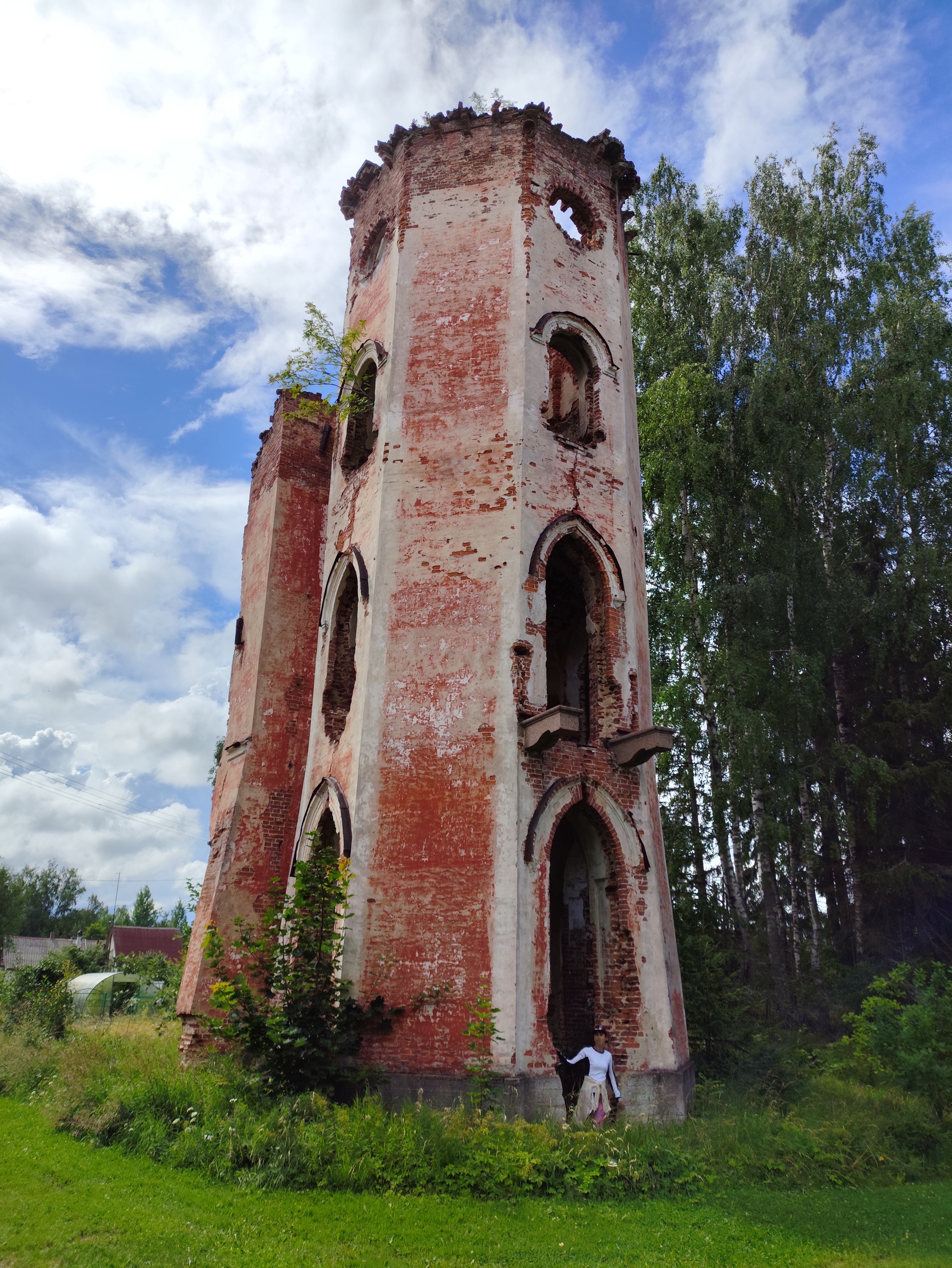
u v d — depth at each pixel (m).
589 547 13.71
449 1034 10.55
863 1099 11.65
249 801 16.17
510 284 14.32
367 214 17.30
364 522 13.99
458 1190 7.88
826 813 22.70
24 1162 8.43
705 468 22.52
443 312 14.45
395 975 11.02
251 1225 6.62
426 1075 10.36
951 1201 8.46
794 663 21.27
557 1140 8.94
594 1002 12.45
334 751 13.55
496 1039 10.28
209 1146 8.40
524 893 10.97
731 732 20.28
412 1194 7.78
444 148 15.62
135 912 79.44
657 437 23.25
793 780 21.08
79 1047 13.07
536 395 13.69
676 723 21.66
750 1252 6.64
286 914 10.71
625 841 12.45
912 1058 11.82
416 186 15.53
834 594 22.89
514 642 12.15
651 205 27.78
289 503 18.44
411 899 11.33
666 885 13.63
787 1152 9.53
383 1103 10.20
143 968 35.16
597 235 16.02
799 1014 19.28
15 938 59.94
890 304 24.59
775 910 20.12
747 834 24.94
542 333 14.14
